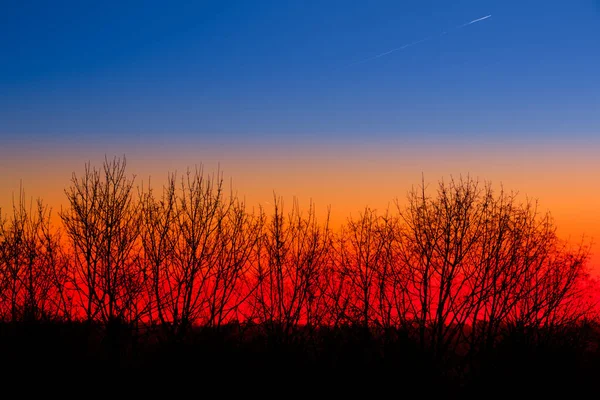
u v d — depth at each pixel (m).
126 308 26.36
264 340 28.06
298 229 30.00
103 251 26.66
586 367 28.98
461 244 28.78
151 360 26.67
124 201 27.61
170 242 27.56
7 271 26.16
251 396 26.98
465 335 28.12
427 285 28.44
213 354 26.97
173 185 28.48
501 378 27.81
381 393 27.31
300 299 28.86
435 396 27.25
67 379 25.47
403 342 27.72
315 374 27.88
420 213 29.70
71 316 26.12
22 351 25.58
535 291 29.12
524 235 29.50
